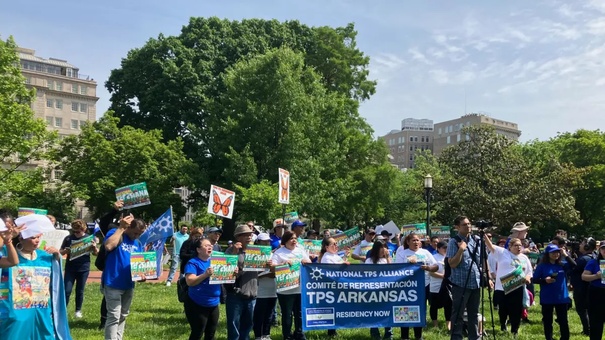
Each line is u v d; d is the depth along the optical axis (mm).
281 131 37594
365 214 52281
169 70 43531
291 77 38031
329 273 9453
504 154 33031
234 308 8133
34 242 6398
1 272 6172
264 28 48875
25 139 32812
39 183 34188
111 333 8180
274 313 11680
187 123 43719
